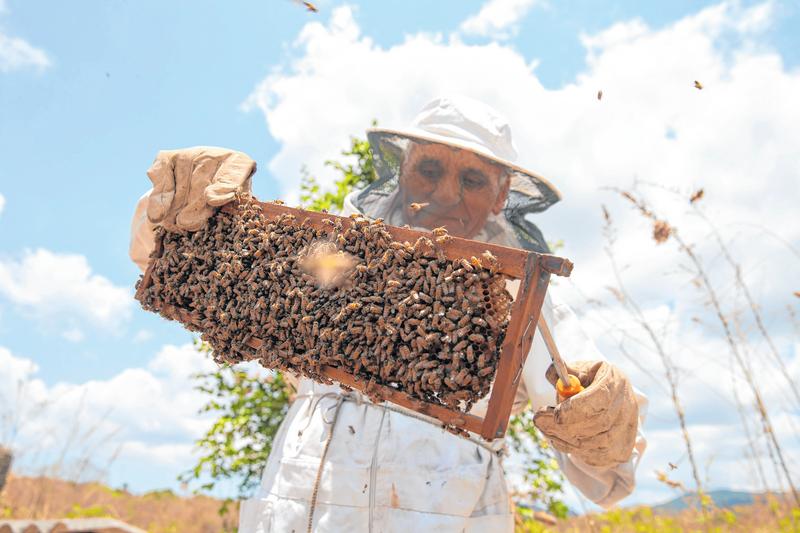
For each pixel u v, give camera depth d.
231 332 2.29
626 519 5.34
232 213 2.50
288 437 2.70
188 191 2.60
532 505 5.39
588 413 2.00
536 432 5.43
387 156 3.19
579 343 2.70
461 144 2.79
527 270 1.71
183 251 2.58
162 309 2.58
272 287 2.18
